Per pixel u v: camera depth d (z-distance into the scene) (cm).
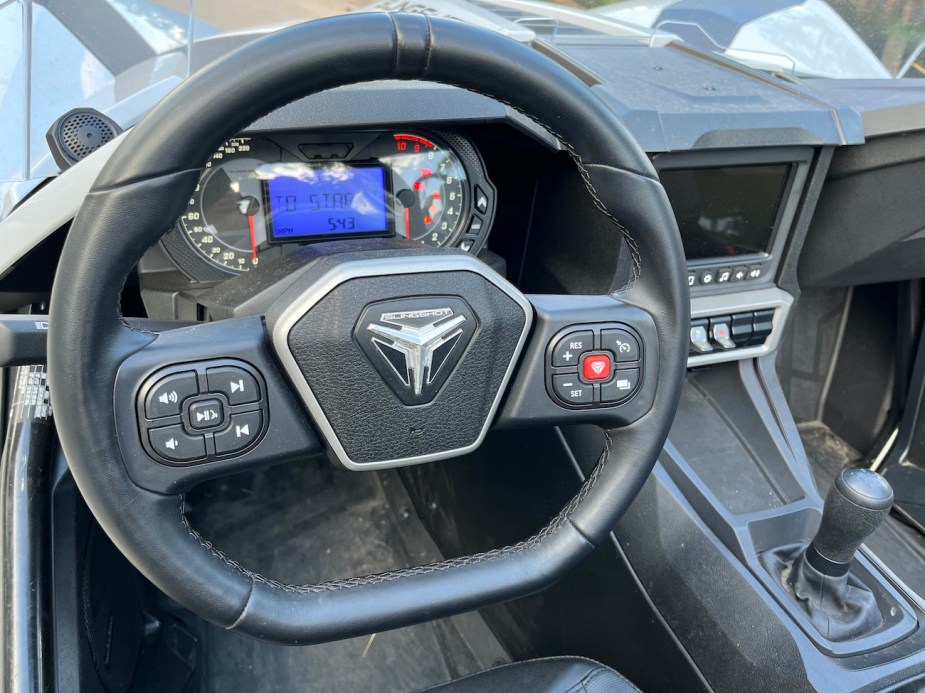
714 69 134
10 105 97
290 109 89
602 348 76
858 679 90
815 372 175
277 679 139
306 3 117
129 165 56
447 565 75
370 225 105
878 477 89
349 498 170
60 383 59
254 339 65
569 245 117
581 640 123
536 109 67
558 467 118
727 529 106
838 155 133
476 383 73
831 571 95
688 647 103
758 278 130
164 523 64
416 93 93
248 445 66
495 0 154
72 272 57
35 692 79
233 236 99
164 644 129
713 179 118
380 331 67
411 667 143
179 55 104
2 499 89
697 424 129
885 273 141
